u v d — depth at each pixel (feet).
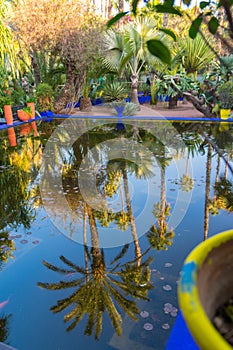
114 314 4.03
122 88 24.53
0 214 7.32
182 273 1.48
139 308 4.12
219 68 19.75
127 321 3.90
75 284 4.71
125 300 4.30
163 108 26.37
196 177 9.75
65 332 3.75
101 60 23.34
